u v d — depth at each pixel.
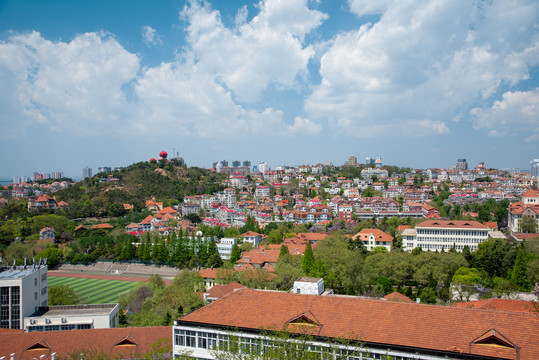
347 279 136.62
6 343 73.19
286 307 66.25
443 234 191.38
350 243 180.38
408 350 55.56
